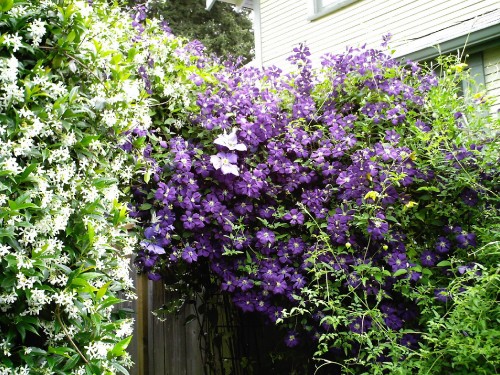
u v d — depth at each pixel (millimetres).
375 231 2455
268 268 2662
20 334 1380
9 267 1291
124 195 2234
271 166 2828
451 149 2604
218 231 2678
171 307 3500
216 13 16188
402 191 2713
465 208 2592
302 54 3062
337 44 6094
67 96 1595
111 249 1635
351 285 2395
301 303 2373
